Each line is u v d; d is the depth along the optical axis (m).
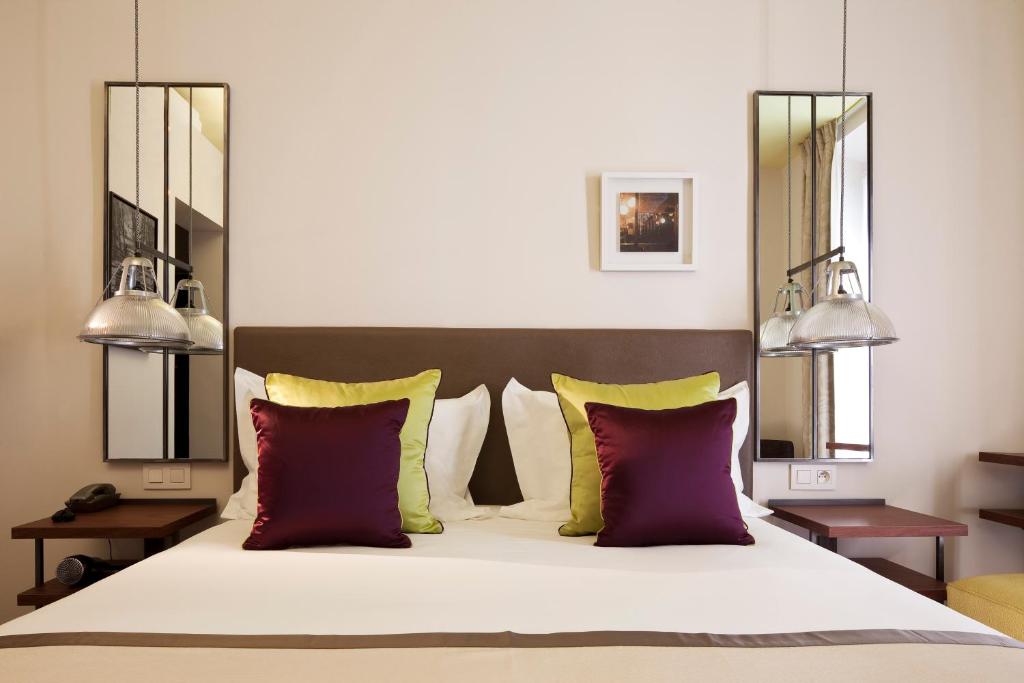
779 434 2.64
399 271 2.61
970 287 2.71
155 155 2.56
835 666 1.03
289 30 2.60
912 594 1.42
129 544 2.53
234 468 2.47
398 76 2.62
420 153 2.62
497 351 2.54
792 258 2.66
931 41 2.71
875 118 2.71
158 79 2.57
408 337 2.53
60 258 2.54
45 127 2.55
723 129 2.67
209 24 2.58
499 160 2.63
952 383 2.70
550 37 2.65
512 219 2.63
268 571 1.57
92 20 2.56
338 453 1.83
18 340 2.53
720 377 2.58
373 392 2.14
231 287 2.58
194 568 1.60
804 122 2.67
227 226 2.57
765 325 2.65
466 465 2.32
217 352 2.55
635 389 2.20
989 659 1.05
